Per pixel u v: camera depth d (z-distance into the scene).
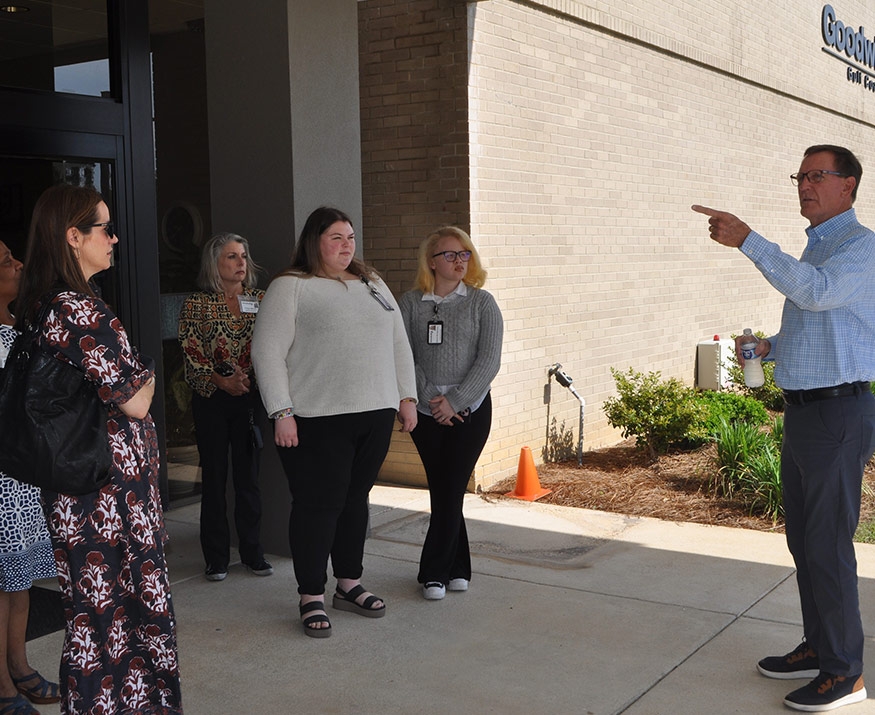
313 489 4.46
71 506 3.03
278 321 4.38
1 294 3.74
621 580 5.21
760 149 12.02
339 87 5.62
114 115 5.08
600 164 8.56
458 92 6.96
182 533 6.20
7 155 4.64
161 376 5.55
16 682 3.78
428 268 4.89
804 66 13.12
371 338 4.44
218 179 5.61
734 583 5.14
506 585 5.15
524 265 7.61
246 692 3.91
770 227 12.48
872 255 3.61
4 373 2.99
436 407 4.75
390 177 7.34
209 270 5.16
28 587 3.60
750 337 4.19
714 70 10.68
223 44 5.48
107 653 3.10
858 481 3.70
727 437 7.13
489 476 7.31
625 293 9.09
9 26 4.73
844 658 3.69
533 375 7.79
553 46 7.83
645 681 3.97
